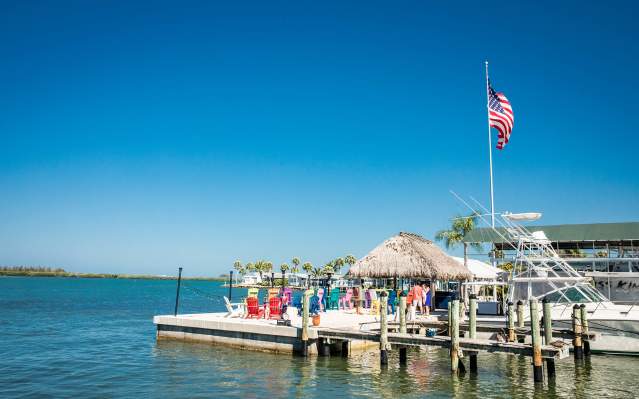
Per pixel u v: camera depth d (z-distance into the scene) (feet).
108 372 58.29
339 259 483.51
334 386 50.96
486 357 69.77
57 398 47.01
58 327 110.63
